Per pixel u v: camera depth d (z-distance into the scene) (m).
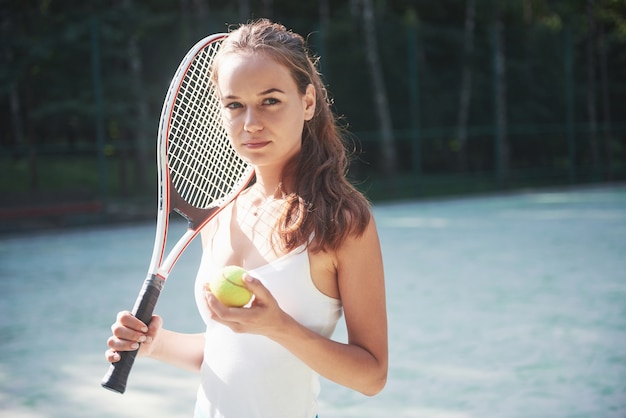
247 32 1.60
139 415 3.75
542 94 20.73
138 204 16.09
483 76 20.66
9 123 16.83
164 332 1.81
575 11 25.91
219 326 1.64
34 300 7.00
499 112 19.70
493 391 3.99
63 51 16.08
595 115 21.52
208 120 1.88
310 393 1.63
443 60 20.92
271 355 1.58
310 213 1.56
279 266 1.56
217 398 1.63
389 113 20.38
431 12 25.31
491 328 5.40
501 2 22.48
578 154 21.09
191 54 1.84
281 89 1.57
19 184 16.77
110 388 1.62
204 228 1.83
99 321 6.02
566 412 3.62
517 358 4.60
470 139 21.03
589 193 18.53
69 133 17.83
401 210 15.89
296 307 1.56
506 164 19.78
